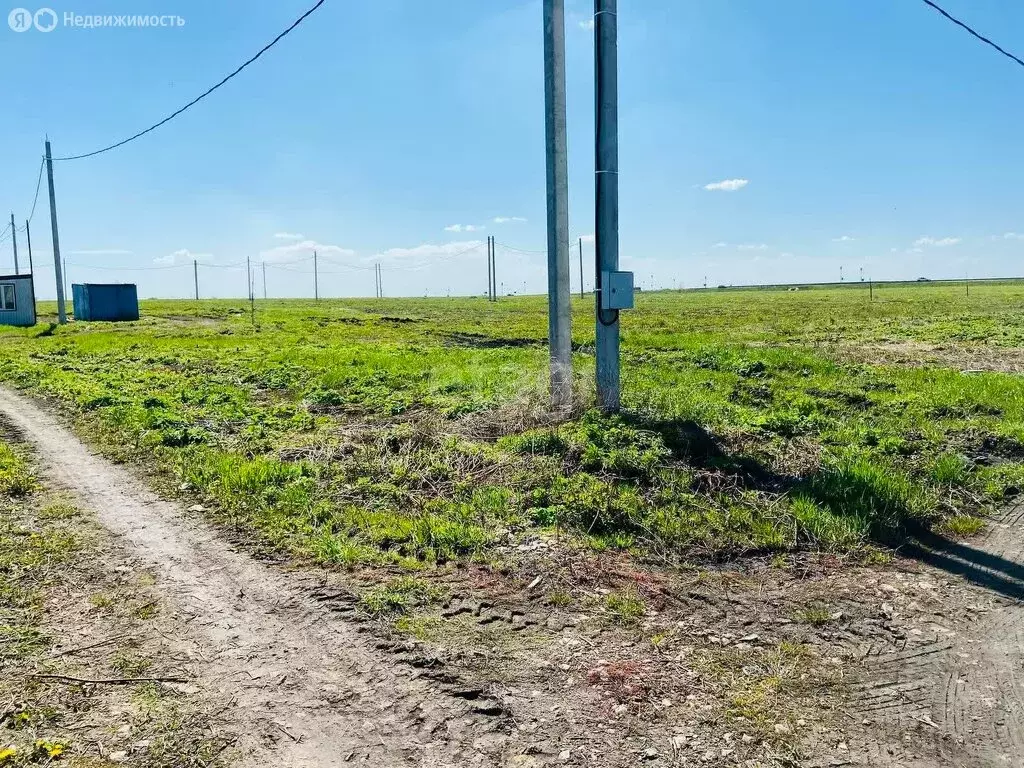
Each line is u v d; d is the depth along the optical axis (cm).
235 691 374
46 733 335
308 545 573
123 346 2302
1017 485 714
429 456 789
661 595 490
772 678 389
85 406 1157
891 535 595
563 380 920
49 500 691
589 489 659
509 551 559
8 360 1900
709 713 358
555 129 909
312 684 381
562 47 907
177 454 852
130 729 340
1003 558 554
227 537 597
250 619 454
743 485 696
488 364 1642
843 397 1129
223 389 1342
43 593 487
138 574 521
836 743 335
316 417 1087
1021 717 356
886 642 430
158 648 417
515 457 758
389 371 1532
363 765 319
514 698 369
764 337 2661
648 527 597
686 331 3022
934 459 777
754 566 540
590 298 8988
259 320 3838
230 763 318
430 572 525
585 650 417
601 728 345
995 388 1162
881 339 2538
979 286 13062
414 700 367
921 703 368
